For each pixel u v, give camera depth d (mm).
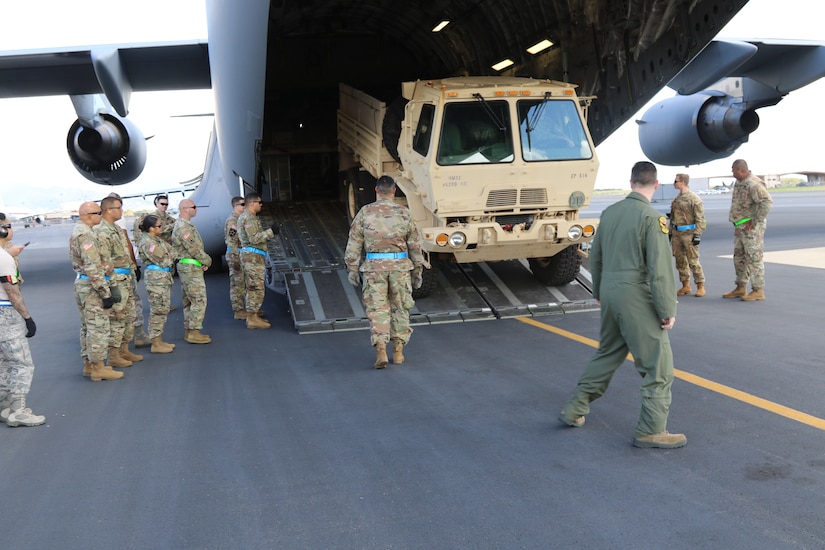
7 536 3217
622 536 2920
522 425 4457
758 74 13602
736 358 5793
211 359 6938
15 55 11055
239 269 9266
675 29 8086
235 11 7453
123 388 5980
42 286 14344
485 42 11156
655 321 3883
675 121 15492
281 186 13539
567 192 7660
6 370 5098
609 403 4816
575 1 9070
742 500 3201
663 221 3779
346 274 9133
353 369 6219
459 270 9320
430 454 4020
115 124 15188
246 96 9086
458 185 7410
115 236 6711
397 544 2955
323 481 3699
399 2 10945
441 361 6324
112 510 3459
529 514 3178
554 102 7738
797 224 19344
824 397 4668
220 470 3938
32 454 4371
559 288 8805
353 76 13000
